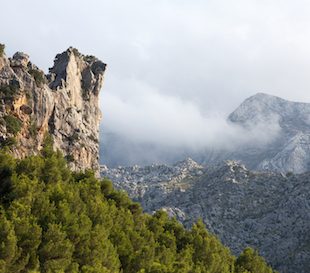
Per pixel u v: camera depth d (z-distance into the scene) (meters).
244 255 117.81
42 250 57.16
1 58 121.31
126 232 78.06
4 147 104.31
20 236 56.75
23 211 61.78
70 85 150.00
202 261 93.31
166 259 78.69
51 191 73.62
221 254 108.44
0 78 119.38
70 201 71.12
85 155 143.62
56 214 64.38
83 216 66.81
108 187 101.25
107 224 74.19
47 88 134.00
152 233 85.81
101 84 168.38
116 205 97.31
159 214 110.44
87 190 88.75
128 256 70.56
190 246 96.44
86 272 56.34
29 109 122.56
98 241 64.12
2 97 116.94
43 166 84.31
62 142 136.38
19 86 120.62
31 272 52.53
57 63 154.88
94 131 158.50
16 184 70.75
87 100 160.38
